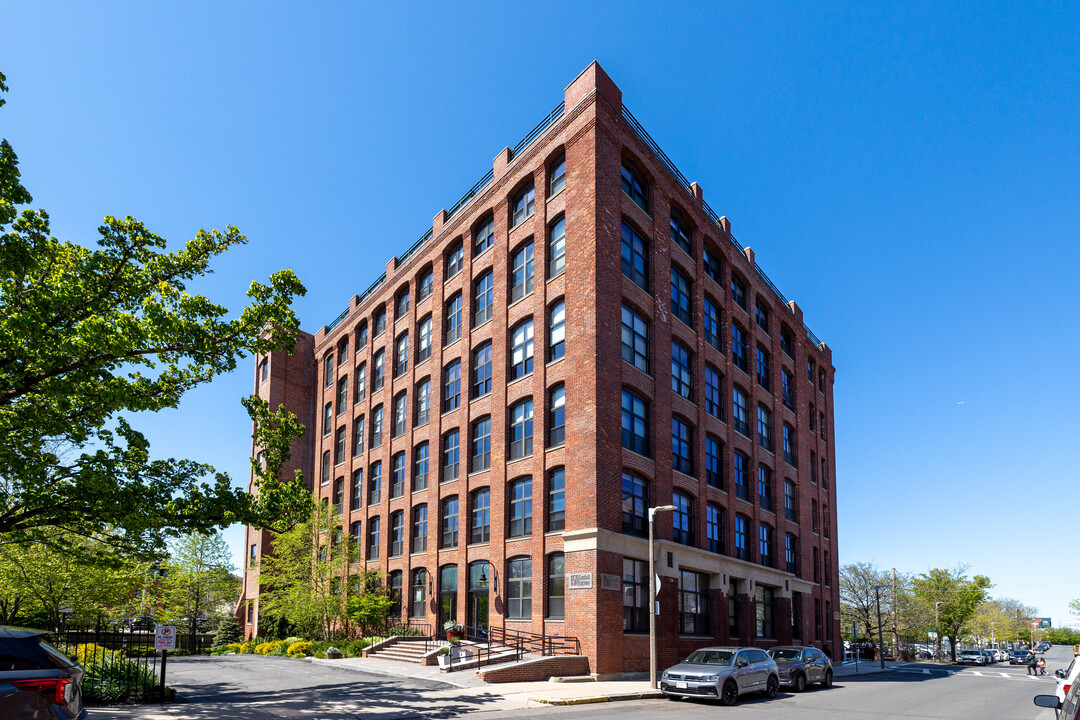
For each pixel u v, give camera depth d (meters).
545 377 29.36
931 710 20.17
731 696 20.81
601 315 27.80
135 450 17.25
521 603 28.58
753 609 36.56
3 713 8.07
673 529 31.16
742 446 38.72
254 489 48.78
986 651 80.44
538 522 28.17
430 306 38.56
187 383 18.14
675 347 33.75
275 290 18.58
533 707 18.14
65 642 23.89
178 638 41.44
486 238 35.12
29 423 15.57
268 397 49.44
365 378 44.22
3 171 13.83
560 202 30.39
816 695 24.70
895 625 68.88
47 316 15.34
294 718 15.26
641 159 32.12
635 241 31.62
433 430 36.00
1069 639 149.75
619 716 16.73
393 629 34.59
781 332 47.47
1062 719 7.89
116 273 16.52
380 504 39.84
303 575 37.84
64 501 16.25
